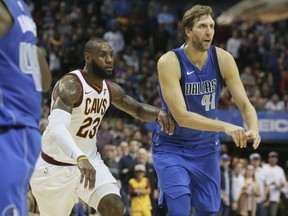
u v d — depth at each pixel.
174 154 13.33
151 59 44.81
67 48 41.50
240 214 31.03
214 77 13.19
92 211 25.02
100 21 47.34
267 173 32.59
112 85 13.88
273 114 37.94
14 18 7.15
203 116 12.85
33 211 20.33
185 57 12.98
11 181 6.93
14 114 7.07
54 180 13.34
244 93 13.21
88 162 11.28
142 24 46.84
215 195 13.55
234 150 39.12
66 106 12.66
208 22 12.66
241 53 44.84
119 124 32.84
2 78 7.09
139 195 27.23
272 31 47.56
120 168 27.91
